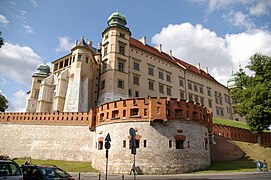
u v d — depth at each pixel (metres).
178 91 74.31
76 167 35.88
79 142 44.06
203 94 84.06
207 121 39.78
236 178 24.02
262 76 52.38
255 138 57.81
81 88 56.44
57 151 44.44
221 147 44.81
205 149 36.38
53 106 59.25
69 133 45.34
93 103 59.59
